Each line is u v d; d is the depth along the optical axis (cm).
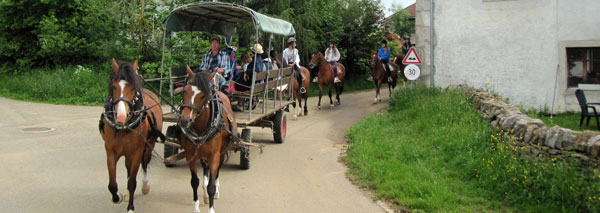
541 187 607
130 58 1819
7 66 1933
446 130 977
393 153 882
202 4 880
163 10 1933
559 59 1294
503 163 691
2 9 1819
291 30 1080
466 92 1277
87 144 983
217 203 631
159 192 674
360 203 643
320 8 2250
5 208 576
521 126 759
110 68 1839
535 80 1320
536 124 738
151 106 610
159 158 776
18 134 1059
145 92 647
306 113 1520
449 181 712
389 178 729
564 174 582
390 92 1923
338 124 1334
